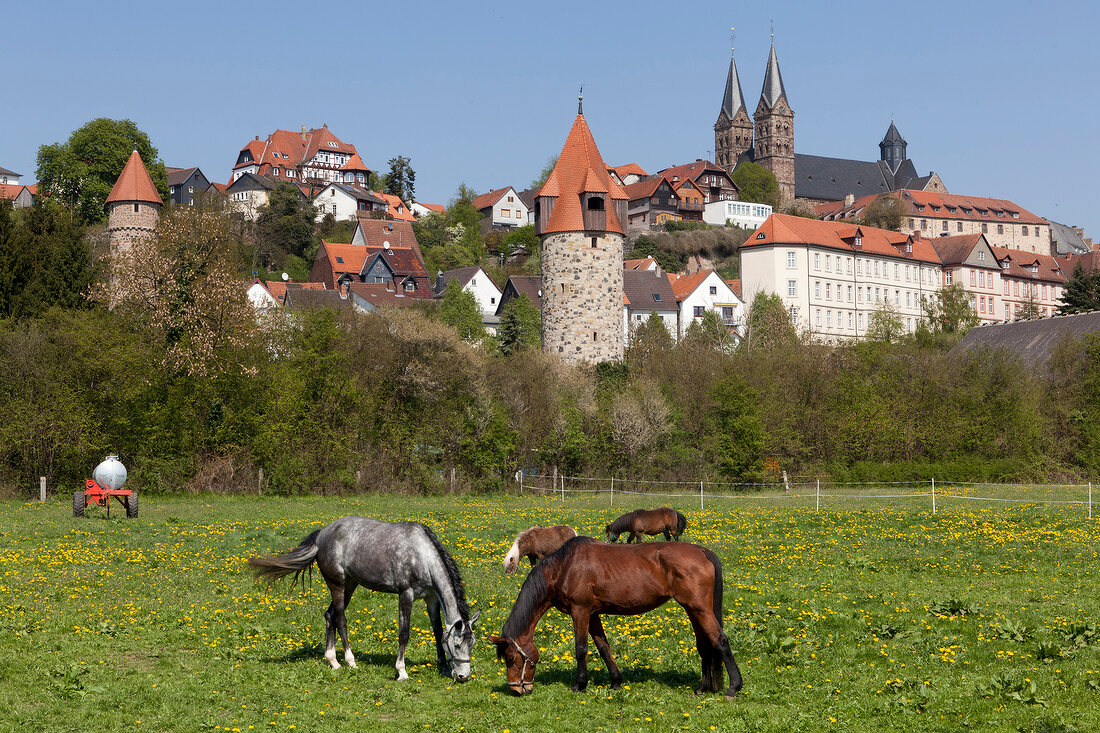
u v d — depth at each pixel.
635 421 57.94
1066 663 13.44
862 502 42.31
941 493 46.69
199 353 51.50
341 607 14.23
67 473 48.62
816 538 27.47
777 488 54.34
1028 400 60.66
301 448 52.19
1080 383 61.72
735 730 11.19
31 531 29.59
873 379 62.78
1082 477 56.12
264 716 11.79
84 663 13.76
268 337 55.66
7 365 48.09
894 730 11.10
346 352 55.31
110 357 49.12
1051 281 156.62
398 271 129.00
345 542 14.12
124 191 87.81
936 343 85.00
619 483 55.97
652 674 13.73
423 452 55.09
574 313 73.00
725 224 177.75
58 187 119.94
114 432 49.84
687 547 12.82
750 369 64.62
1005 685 12.45
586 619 12.90
